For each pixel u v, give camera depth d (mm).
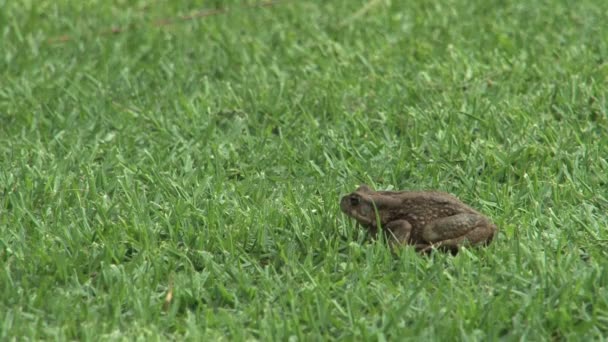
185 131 13492
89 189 11383
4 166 12211
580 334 8320
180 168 12266
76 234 10109
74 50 16891
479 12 18422
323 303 8672
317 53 16500
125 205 10836
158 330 8562
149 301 8844
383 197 9883
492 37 16812
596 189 11195
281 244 10023
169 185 11469
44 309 8930
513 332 8281
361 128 13320
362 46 16719
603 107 13367
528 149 12125
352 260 9516
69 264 9539
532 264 9375
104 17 18516
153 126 13875
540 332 8344
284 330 8367
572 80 14203
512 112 13500
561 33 16984
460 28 17453
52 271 9539
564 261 9398
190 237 10133
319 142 12703
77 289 9219
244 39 17234
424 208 9797
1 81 15531
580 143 12289
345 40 16984
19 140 13320
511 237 9875
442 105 13953
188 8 19391
